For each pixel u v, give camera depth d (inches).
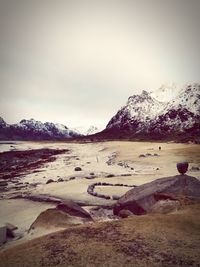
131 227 527.2
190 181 877.2
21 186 1524.4
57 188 1354.6
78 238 482.3
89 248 442.0
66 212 772.0
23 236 687.7
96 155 3280.0
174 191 833.5
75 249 441.1
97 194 1143.0
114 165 2196.1
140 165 2053.4
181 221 559.2
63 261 407.8
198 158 2124.8
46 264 403.5
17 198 1198.3
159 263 396.8
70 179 1627.7
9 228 701.9
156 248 441.4
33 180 1716.3
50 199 1112.8
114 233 500.1
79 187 1337.4
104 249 437.7
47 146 5467.5
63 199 1101.1
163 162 2070.6
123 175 1641.2
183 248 443.2
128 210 832.3
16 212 968.9
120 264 394.3
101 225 544.1
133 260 404.5
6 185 1601.9
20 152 3836.1
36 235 657.6
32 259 422.0
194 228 527.5
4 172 2282.2
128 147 3983.8
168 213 652.1
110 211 927.7
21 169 2402.8
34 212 952.9
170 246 449.1
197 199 745.6
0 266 417.1
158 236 485.7
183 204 705.6
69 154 3604.8
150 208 756.6
